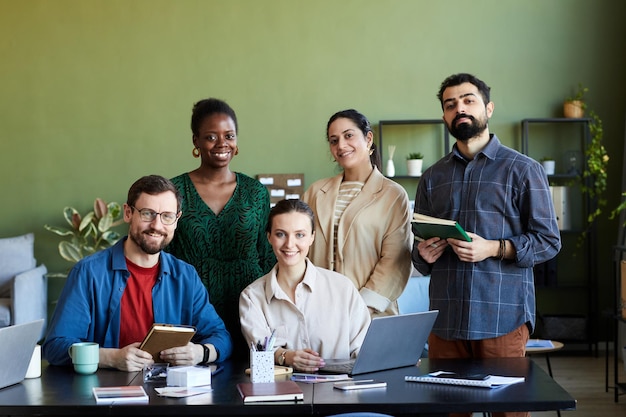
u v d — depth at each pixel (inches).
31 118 284.0
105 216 268.7
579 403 203.2
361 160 137.1
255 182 136.6
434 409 87.9
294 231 113.3
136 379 103.0
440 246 123.8
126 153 284.0
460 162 127.7
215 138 132.6
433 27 282.8
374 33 282.8
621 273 204.7
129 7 283.3
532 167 122.1
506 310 121.4
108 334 114.9
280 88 283.7
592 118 279.0
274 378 102.3
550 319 268.7
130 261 115.8
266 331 114.8
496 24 281.9
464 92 124.3
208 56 283.7
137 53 283.9
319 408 88.0
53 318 115.4
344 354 115.1
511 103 282.2
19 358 100.3
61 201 284.4
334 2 283.4
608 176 282.0
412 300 211.0
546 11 281.7
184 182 134.6
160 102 283.7
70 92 283.9
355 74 282.8
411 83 282.2
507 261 122.2
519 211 122.8
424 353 182.5
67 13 283.3
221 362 114.7
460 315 122.9
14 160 284.7
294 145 283.7
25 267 270.2
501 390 93.6
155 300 116.4
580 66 282.0
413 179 282.5
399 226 134.0
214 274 132.0
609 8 281.6
